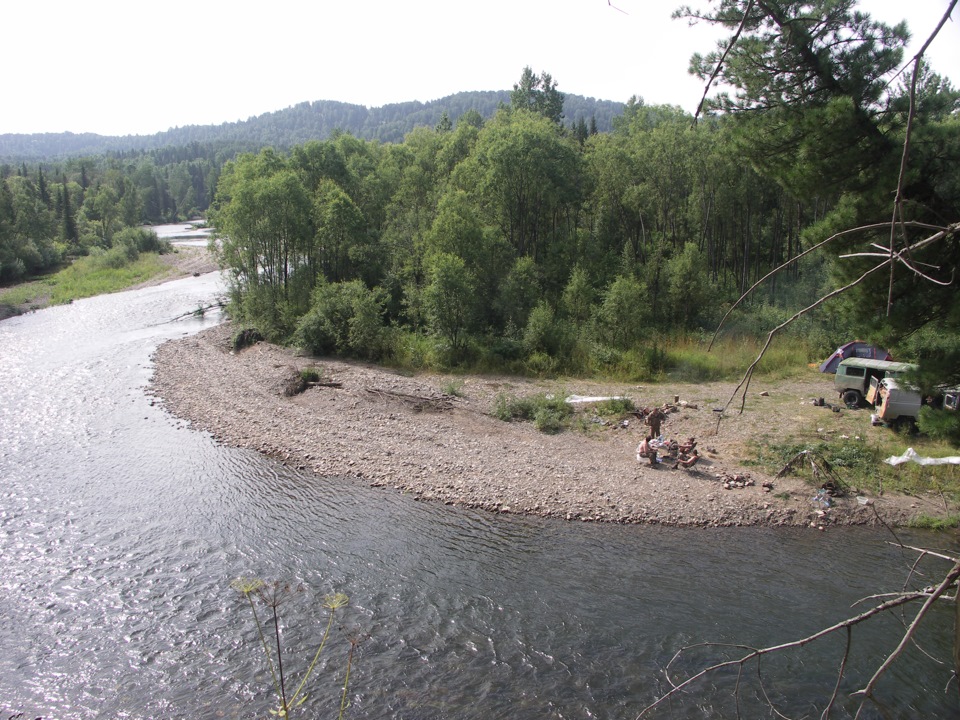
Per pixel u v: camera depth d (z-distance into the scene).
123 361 32.81
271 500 17.77
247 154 45.06
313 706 10.30
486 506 17.42
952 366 11.16
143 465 20.12
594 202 44.84
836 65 11.09
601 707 10.26
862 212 11.33
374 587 13.59
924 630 12.12
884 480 18.08
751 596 13.37
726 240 46.12
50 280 62.31
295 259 39.94
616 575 14.15
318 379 27.97
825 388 26.30
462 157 49.84
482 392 26.86
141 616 12.62
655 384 28.42
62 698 10.57
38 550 14.99
